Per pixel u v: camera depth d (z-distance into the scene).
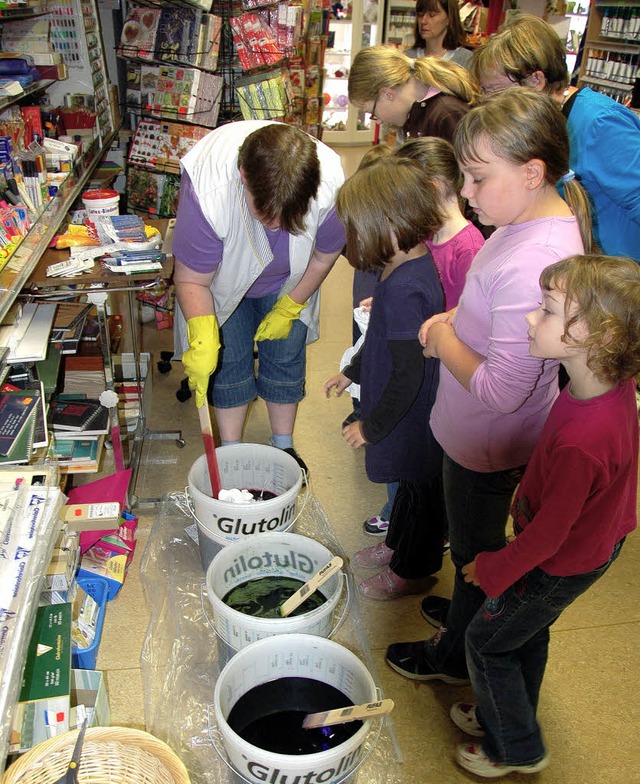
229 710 1.27
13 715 0.98
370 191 1.40
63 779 0.99
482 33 5.35
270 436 2.84
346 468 2.65
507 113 1.10
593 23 4.36
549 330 1.02
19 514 1.26
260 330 2.16
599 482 1.05
